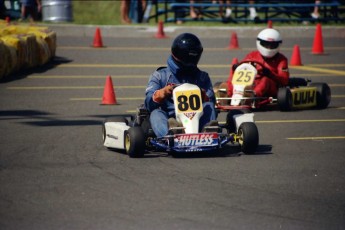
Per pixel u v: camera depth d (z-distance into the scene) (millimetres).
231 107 41969
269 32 44500
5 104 45375
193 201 23719
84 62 63656
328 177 27297
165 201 23703
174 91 30719
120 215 22203
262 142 34312
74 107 44719
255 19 89062
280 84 44469
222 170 28000
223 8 92875
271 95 44281
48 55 62688
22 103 45812
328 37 84062
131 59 65562
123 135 30656
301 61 66812
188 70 31844
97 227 21062
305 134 36594
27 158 30297
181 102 30516
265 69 43438
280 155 31109
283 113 43219
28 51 58719
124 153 31250
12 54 55219
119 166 28641
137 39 79000
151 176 26969
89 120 40344
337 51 73250
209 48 73188
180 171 27766
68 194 24516
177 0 91062
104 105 45719
